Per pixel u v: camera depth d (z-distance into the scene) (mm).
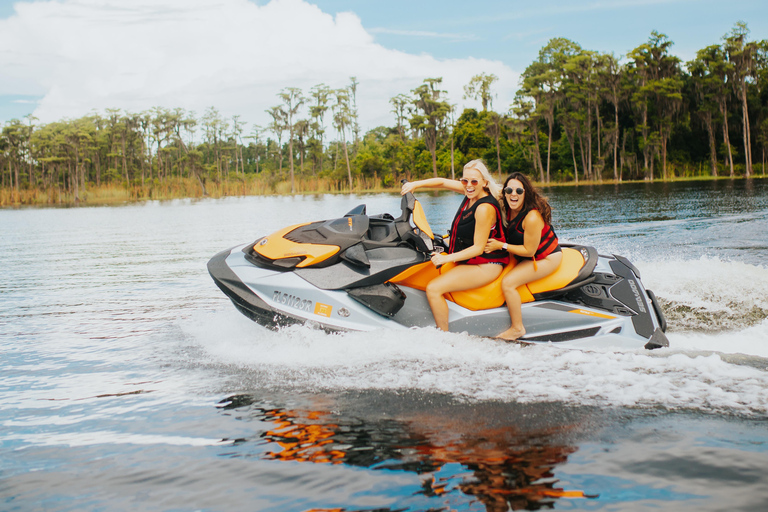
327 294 4383
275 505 2285
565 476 2430
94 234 16469
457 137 78375
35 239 15414
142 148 103438
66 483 2531
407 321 4465
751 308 5113
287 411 3246
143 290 7320
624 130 70375
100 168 112938
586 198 25828
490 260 4379
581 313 4344
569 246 4887
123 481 2531
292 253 4543
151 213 28734
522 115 71312
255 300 4504
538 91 70688
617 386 3402
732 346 4234
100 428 3137
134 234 16000
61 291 7398
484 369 3746
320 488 2402
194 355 4387
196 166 89000
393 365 3859
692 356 3969
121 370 4129
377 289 4359
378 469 2545
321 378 3719
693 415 2990
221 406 3369
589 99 67562
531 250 4285
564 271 4477
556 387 3422
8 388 3840
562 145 73938
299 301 4426
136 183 80500
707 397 3209
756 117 68750
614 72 68625
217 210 29078
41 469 2674
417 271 4504
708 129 67250
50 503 2363
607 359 3846
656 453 2604
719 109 67375
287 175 92438
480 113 80750
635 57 68750
